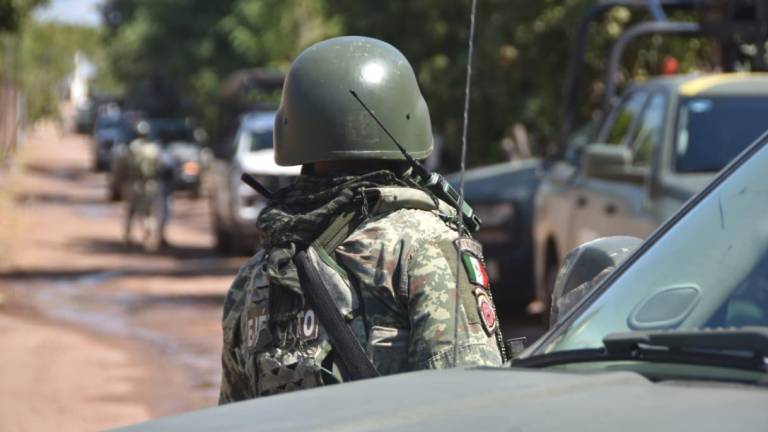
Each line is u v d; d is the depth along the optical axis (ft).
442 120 115.75
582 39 71.05
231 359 20.21
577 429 10.98
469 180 75.25
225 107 202.49
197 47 330.13
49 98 529.86
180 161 226.58
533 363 14.30
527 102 110.42
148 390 60.23
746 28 60.75
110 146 318.65
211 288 103.76
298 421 12.21
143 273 115.44
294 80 19.71
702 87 48.80
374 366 18.03
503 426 11.28
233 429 12.17
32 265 121.39
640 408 11.43
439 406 12.10
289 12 244.42
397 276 18.28
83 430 51.78
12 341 74.38
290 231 18.86
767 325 13.96
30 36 410.11
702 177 46.21
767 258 14.62
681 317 14.33
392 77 19.57
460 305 17.88
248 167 127.34
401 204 18.83
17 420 53.21
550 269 63.77
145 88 386.73
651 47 97.04
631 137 52.49
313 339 18.33
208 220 188.24
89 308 91.20
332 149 19.27
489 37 108.17
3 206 195.93
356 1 126.00
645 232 46.57
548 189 63.77
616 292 15.11
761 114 47.83
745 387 12.07
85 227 168.25
